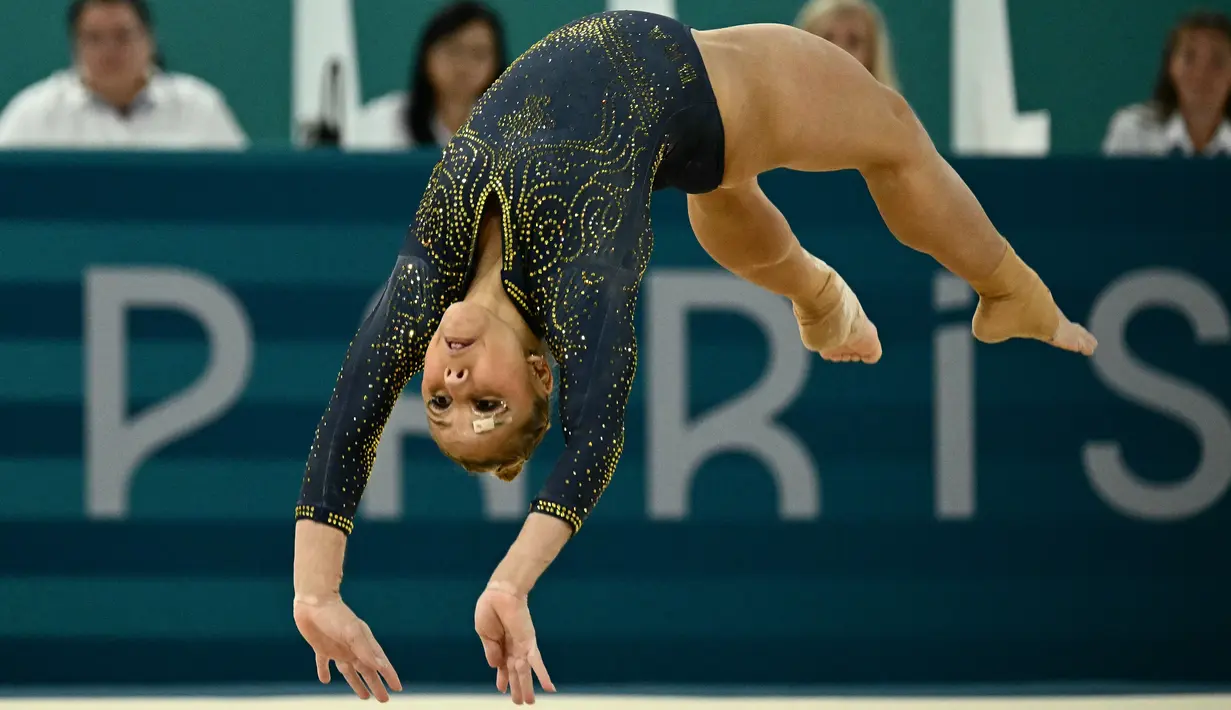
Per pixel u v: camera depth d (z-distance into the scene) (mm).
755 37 10945
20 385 17547
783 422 18031
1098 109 21781
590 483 8672
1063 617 18125
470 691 17641
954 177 11688
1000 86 22016
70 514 17625
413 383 17812
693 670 18000
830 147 11094
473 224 9484
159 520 17703
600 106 9859
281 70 22031
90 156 17562
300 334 17781
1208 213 18062
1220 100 21453
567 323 8992
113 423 17641
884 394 18078
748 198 11984
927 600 18078
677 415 17969
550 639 17953
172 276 17641
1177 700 17094
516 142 9633
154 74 21547
